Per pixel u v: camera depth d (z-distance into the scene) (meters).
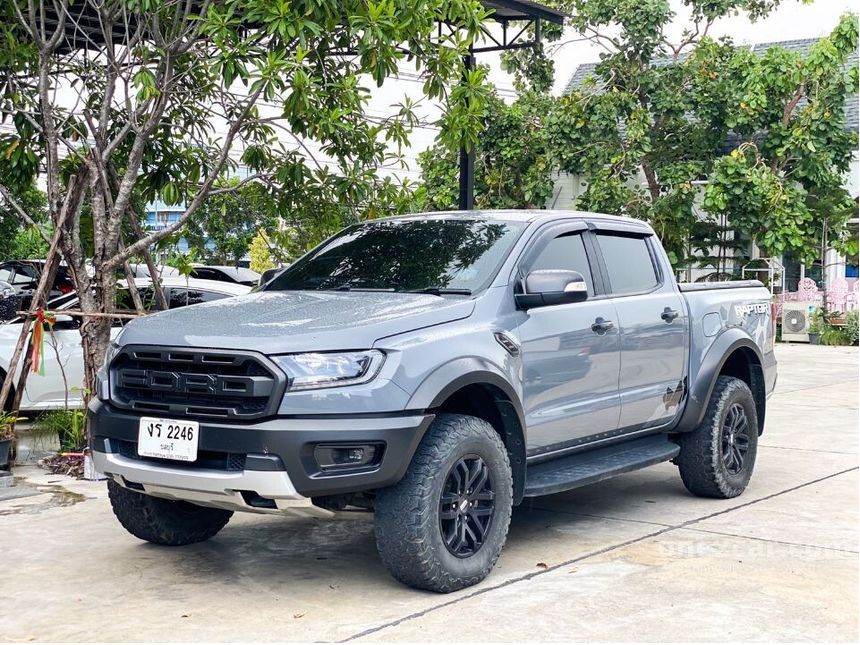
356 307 4.78
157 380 4.52
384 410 4.27
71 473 7.36
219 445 4.27
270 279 5.83
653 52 20.88
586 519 6.11
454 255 5.38
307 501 4.24
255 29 8.39
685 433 6.59
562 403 5.37
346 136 8.45
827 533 5.72
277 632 4.05
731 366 7.23
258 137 8.77
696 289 6.66
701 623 4.15
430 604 4.40
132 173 7.74
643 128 20.33
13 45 7.81
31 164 8.49
